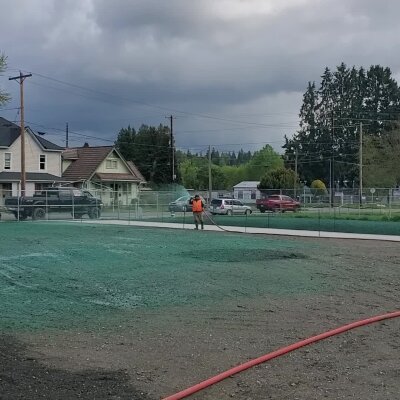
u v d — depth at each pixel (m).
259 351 6.50
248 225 29.97
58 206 34.94
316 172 101.69
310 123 102.94
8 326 7.43
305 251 17.30
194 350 6.48
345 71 101.81
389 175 68.31
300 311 8.78
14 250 16.02
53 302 9.03
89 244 18.00
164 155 82.69
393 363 6.11
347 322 8.11
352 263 14.69
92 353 6.28
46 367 5.66
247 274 12.26
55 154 54.66
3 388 4.92
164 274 12.00
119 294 9.80
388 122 98.19
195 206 26.91
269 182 78.69
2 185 49.94
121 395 4.95
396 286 11.28
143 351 6.41
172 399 4.85
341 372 5.76
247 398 4.98
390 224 29.41
